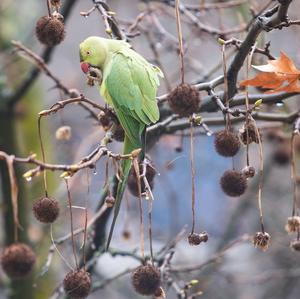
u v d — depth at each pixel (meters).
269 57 7.69
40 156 14.02
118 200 7.13
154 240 16.22
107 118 7.82
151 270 7.03
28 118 14.08
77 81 17.73
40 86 14.50
